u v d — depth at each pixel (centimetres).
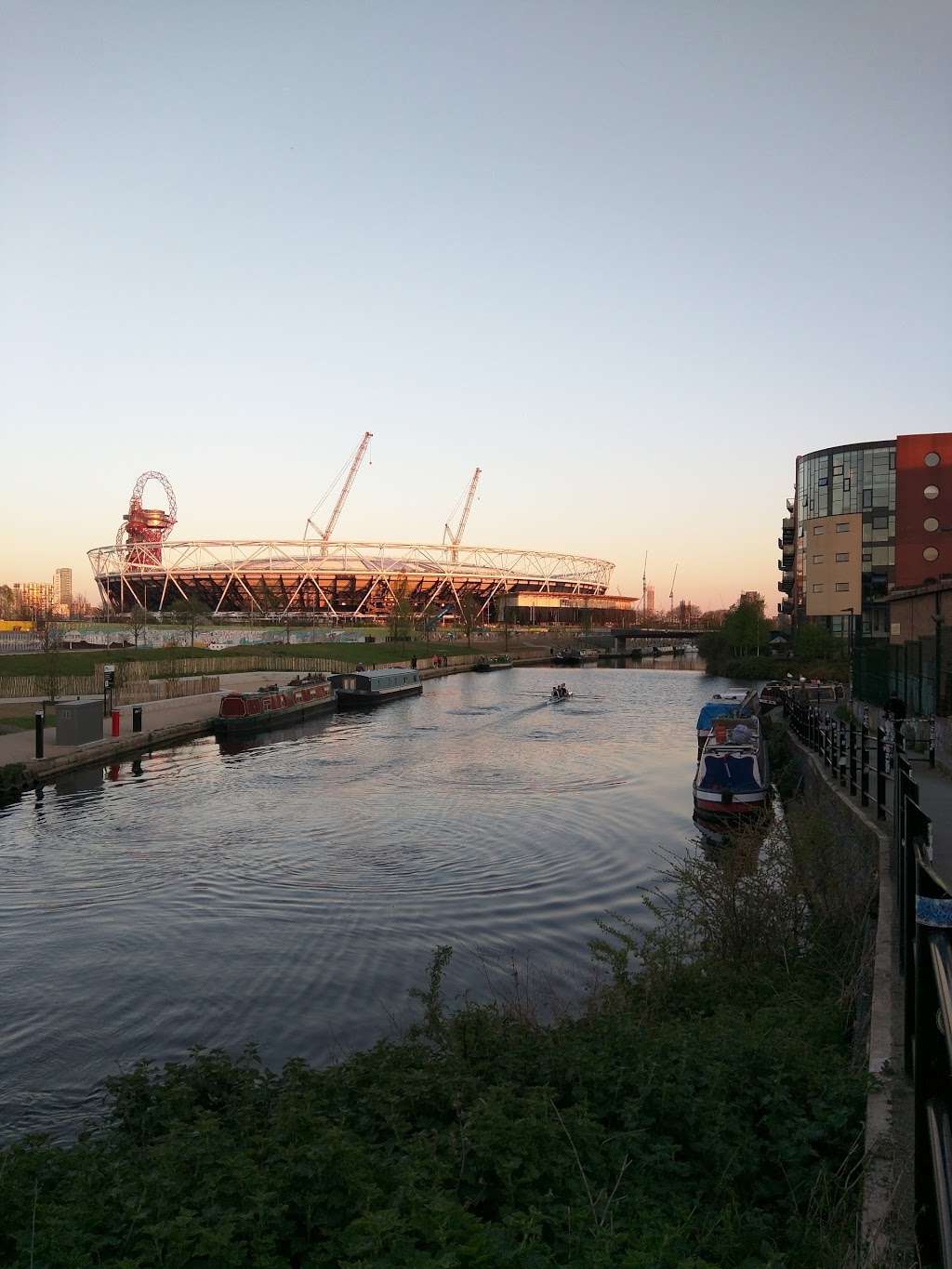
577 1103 699
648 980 1188
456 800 3325
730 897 1423
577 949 1788
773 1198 606
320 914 2009
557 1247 489
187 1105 849
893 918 1106
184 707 5825
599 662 15900
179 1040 1405
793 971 1212
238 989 1595
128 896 2134
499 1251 461
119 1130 849
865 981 1018
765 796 2778
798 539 9806
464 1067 815
